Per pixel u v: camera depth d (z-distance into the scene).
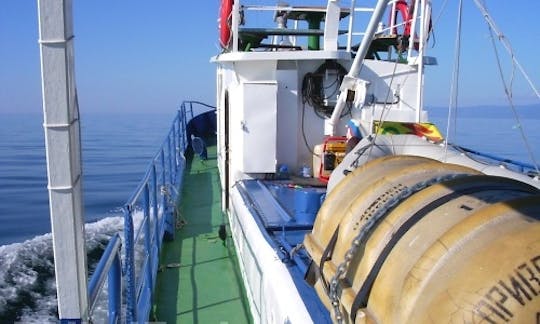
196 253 7.29
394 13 9.19
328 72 8.04
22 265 11.62
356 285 2.54
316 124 8.27
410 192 2.59
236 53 7.75
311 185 7.38
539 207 1.98
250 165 7.78
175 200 8.96
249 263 5.57
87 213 23.39
